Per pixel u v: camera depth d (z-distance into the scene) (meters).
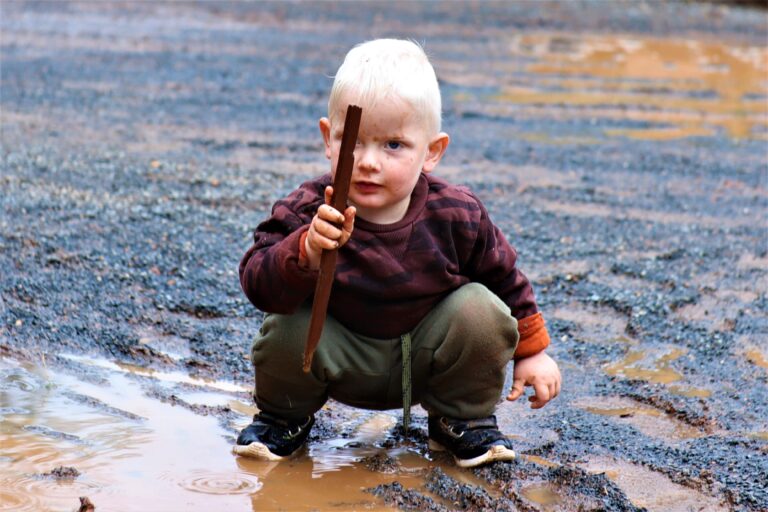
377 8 17.36
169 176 6.74
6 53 11.32
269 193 6.52
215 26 14.52
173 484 2.94
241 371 3.93
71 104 8.97
